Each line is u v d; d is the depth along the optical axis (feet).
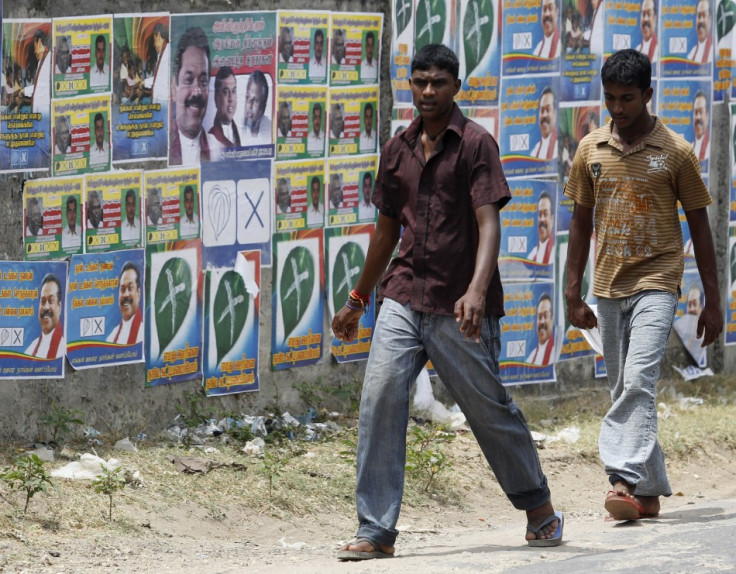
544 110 103.60
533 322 104.58
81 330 81.10
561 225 105.91
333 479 81.10
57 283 79.92
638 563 54.75
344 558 57.98
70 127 79.87
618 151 69.21
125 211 82.79
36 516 66.74
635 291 69.21
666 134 69.00
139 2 82.53
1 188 77.25
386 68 95.14
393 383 57.57
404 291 58.34
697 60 115.34
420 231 57.88
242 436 85.97
